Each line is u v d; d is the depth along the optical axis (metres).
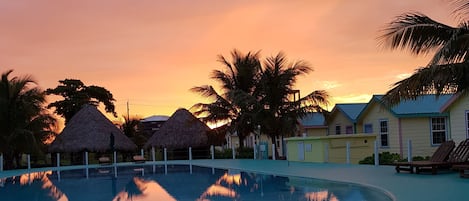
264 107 31.56
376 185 13.12
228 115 33.56
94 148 34.47
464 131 20.16
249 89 33.84
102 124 36.31
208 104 33.78
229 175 20.89
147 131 53.91
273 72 31.25
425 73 12.76
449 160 15.73
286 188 14.61
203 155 36.66
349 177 15.69
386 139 26.62
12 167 29.70
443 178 13.95
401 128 25.33
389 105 14.02
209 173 22.69
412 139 25.36
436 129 25.75
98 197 14.54
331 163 22.83
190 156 34.44
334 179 15.41
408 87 13.20
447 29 13.19
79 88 49.91
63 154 35.53
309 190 13.74
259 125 31.59
